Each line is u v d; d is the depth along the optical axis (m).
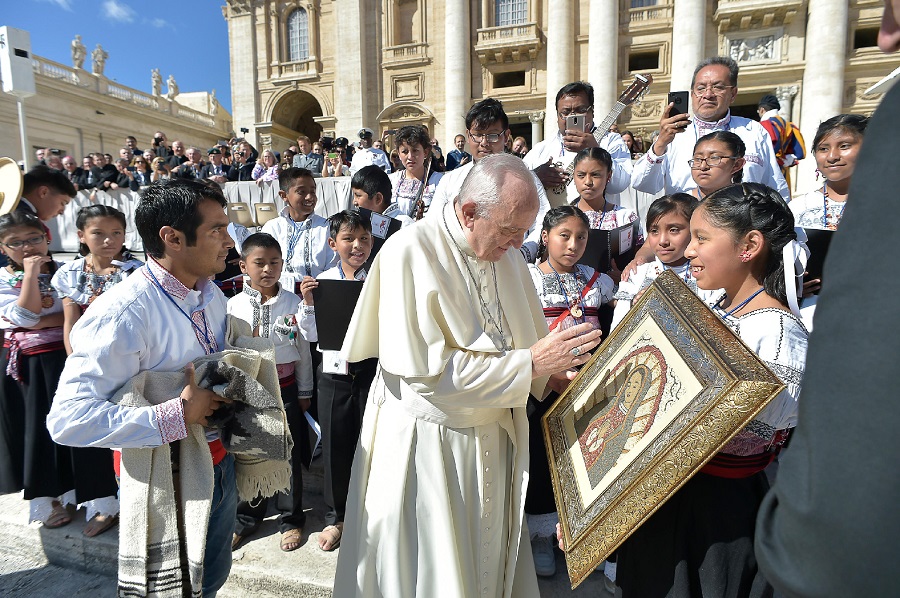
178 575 1.59
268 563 2.68
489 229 1.64
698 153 2.66
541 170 3.34
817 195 3.00
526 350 1.65
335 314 2.60
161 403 1.57
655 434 1.29
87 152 22.45
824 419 0.56
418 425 1.74
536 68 22.12
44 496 2.91
